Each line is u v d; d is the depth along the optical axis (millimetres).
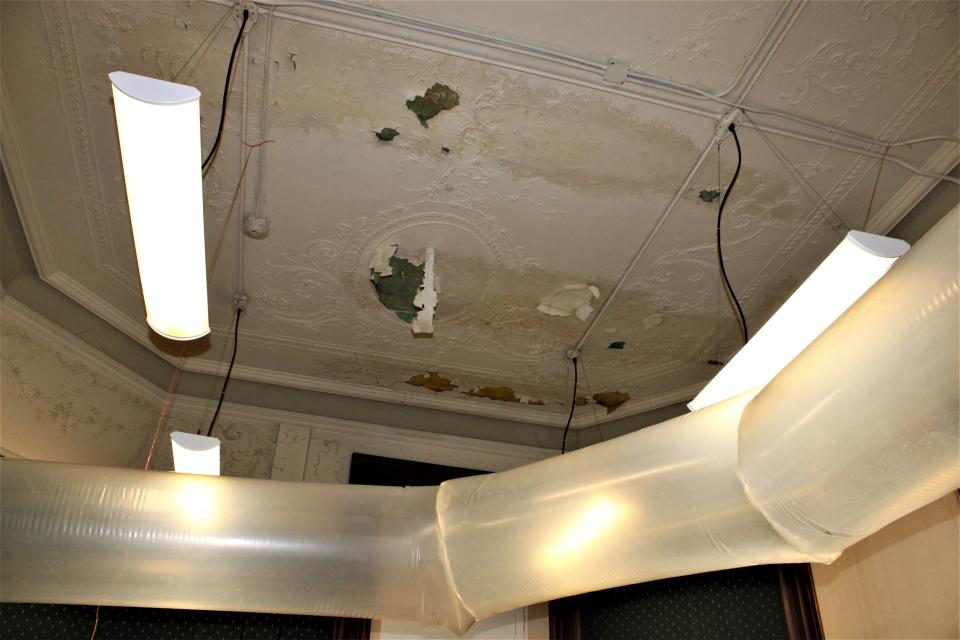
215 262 3568
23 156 2994
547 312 3896
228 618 3490
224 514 2568
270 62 2717
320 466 4211
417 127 2955
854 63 2732
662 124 2945
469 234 3439
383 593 2686
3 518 2350
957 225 1784
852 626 3102
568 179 3170
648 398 4535
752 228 3402
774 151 3053
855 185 3188
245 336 4062
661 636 3654
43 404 3408
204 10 2539
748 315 3885
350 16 2582
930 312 1771
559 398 4574
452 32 2619
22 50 2633
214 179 3150
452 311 3889
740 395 2498
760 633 3400
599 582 2629
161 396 4059
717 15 2578
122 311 3799
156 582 2479
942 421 1781
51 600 2443
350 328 4020
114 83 1720
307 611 2693
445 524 2730
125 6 2518
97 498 2469
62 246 3420
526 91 2824
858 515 2092
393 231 3422
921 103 2867
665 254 3535
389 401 4523
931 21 2600
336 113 2898
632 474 2488
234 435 4160
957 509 2648
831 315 2289
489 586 2682
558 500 2580
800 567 3416
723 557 2414
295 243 3484
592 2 2533
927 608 2734
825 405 1999
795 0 2531
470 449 4551
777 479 2154
